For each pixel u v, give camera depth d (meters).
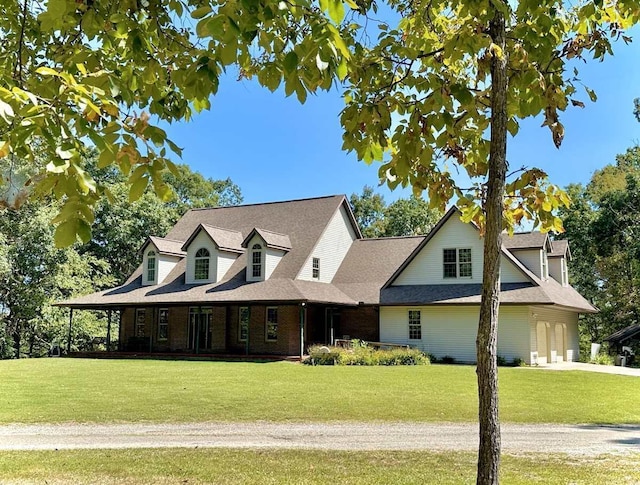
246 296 26.38
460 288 26.20
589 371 21.34
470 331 25.52
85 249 42.97
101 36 3.93
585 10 4.34
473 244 26.52
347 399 12.97
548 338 26.81
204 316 29.75
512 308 24.28
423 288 27.25
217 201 62.50
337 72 2.79
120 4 3.74
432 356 26.12
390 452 7.88
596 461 7.41
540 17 3.91
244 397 13.23
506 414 11.43
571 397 13.98
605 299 40.53
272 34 3.16
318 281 29.61
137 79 3.83
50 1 2.85
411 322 26.95
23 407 11.78
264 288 26.94
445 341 26.03
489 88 4.81
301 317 25.38
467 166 5.10
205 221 35.25
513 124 4.58
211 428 9.73
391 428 9.77
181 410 11.45
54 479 6.36
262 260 28.11
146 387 15.16
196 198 58.16
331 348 24.48
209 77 2.94
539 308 25.56
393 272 30.19
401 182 4.79
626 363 29.30
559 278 30.22
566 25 4.64
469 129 4.97
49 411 11.30
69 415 10.88
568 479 6.38
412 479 6.37
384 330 27.50
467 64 5.13
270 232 29.64
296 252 29.28
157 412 11.20
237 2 2.63
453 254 27.00
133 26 3.60
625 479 6.38
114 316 42.94
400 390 14.62
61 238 2.24
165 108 4.14
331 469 6.86
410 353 23.73
